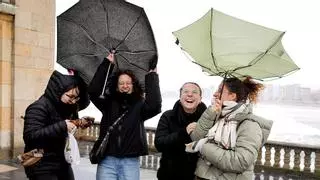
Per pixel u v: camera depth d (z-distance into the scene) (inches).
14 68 448.1
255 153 113.3
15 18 444.8
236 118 118.2
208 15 116.8
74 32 168.1
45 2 479.8
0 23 433.4
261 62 112.9
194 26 121.6
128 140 159.5
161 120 154.7
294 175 449.4
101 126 164.6
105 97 162.4
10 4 438.0
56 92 148.1
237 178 117.3
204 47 116.4
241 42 111.6
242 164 112.3
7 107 445.7
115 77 162.6
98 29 164.2
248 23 116.0
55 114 147.5
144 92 165.8
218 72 120.1
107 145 159.8
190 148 123.4
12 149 446.0
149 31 159.6
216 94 122.8
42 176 143.9
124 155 158.9
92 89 157.2
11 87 449.1
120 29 161.0
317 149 447.2
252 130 114.7
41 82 478.3
